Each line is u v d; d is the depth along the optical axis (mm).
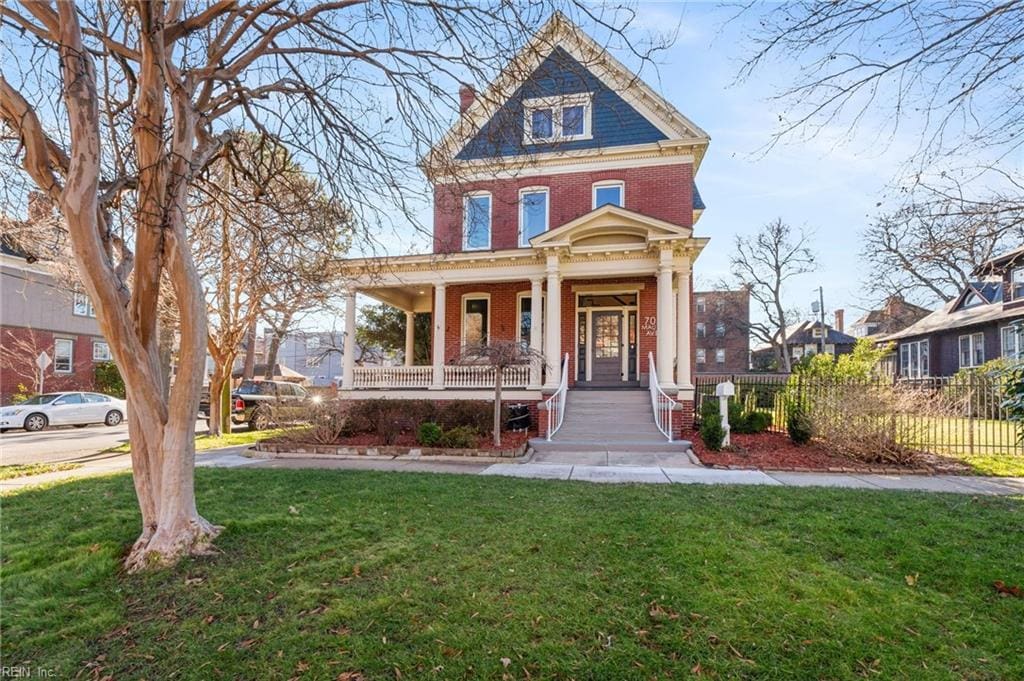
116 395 26094
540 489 6918
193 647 3223
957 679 2857
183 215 4734
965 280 6469
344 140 6230
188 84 4891
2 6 4371
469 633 3297
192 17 4898
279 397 15484
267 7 5031
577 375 15703
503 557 4434
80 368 25438
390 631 3346
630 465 9227
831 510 5746
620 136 15398
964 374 11172
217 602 3762
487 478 7785
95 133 4234
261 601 3764
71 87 4109
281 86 5727
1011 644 3176
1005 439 11367
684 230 12461
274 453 10953
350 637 3279
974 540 4773
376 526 5250
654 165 15219
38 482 8078
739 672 2916
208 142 5605
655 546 4621
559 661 3010
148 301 4641
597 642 3188
